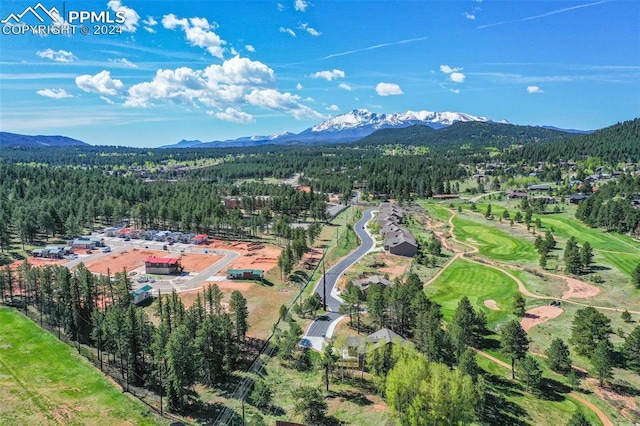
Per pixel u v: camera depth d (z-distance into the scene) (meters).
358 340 97.62
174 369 80.56
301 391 77.94
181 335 83.19
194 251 199.88
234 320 117.75
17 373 91.19
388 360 86.62
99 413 79.69
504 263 169.38
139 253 195.88
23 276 142.12
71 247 196.12
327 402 83.00
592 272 154.12
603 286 141.75
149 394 88.06
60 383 88.69
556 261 169.62
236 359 99.62
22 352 99.94
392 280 150.25
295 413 77.44
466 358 86.94
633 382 91.25
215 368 91.31
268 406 81.81
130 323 91.31
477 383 81.75
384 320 113.50
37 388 86.19
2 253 187.75
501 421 78.38
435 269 164.50
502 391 87.50
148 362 99.44
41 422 75.94
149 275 163.62
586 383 90.88
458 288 144.12
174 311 106.06
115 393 86.56
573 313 122.19
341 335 105.38
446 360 97.12
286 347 97.56
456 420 70.62
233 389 89.12
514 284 146.12
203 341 90.06
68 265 174.88
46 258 185.50
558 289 140.25
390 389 74.62
